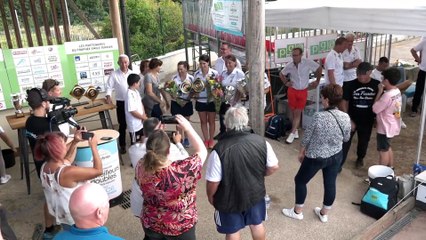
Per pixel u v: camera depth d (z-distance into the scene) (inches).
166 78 472.4
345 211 172.4
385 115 182.4
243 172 116.2
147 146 106.7
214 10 323.6
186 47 473.1
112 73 238.1
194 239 115.3
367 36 321.1
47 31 255.4
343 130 146.3
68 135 170.4
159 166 103.7
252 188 119.0
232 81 228.2
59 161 125.3
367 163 219.5
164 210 108.3
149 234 113.8
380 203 162.4
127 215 176.2
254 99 176.7
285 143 252.5
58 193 122.5
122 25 283.6
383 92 190.4
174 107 237.9
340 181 199.2
